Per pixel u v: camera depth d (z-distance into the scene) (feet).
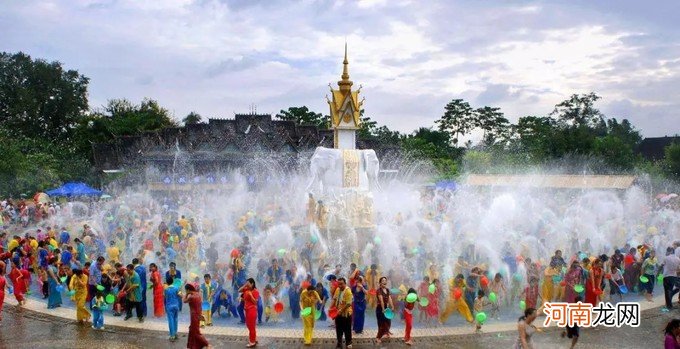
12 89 333.42
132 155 255.29
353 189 99.14
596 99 332.60
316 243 88.99
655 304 72.08
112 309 69.51
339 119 102.58
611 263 73.67
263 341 57.72
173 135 259.80
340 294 54.95
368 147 275.80
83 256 82.89
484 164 291.17
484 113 431.02
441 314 64.49
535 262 73.10
